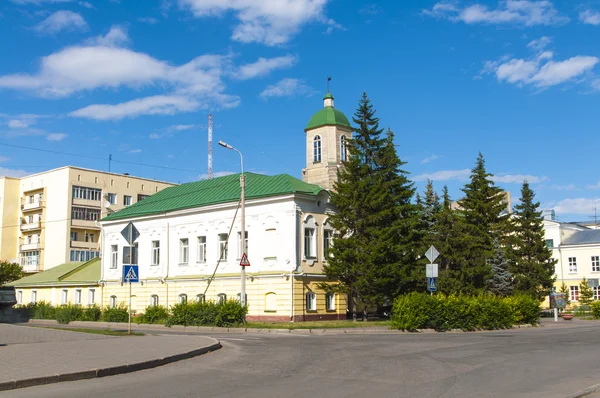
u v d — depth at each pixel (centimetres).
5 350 1598
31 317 4491
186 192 4762
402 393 1056
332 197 3731
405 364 1448
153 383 1169
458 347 1892
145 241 4675
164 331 2828
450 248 3862
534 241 4906
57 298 5400
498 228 4334
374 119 3853
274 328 2873
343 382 1176
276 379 1216
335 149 4575
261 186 4050
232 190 4241
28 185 8094
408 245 3641
